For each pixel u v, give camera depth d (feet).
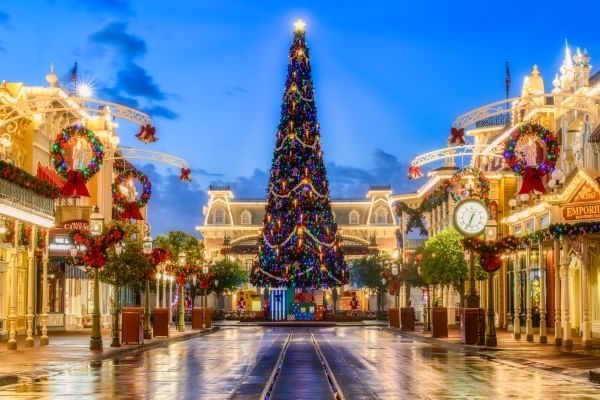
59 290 219.61
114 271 186.19
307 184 317.83
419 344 167.63
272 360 123.54
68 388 84.38
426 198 306.76
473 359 123.95
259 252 324.19
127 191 198.80
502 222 204.03
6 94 175.01
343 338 195.83
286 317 328.29
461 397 75.92
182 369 107.65
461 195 172.24
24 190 131.95
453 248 221.87
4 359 121.49
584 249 139.95
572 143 187.42
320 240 319.68
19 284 194.18
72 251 151.64
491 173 225.76
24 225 171.83
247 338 197.47
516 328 172.35
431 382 89.76
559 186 153.38
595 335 174.81
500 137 236.43
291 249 315.78
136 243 192.95
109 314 252.42
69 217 198.59
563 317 143.43
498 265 151.74
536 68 215.10
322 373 101.76
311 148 322.34
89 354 131.85
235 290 403.13
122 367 110.63
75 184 142.51
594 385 86.28
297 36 327.47
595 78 176.96
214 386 86.69
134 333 160.15
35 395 77.87
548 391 80.64
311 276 316.81
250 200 512.22
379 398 75.61
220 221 507.30
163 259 188.34
